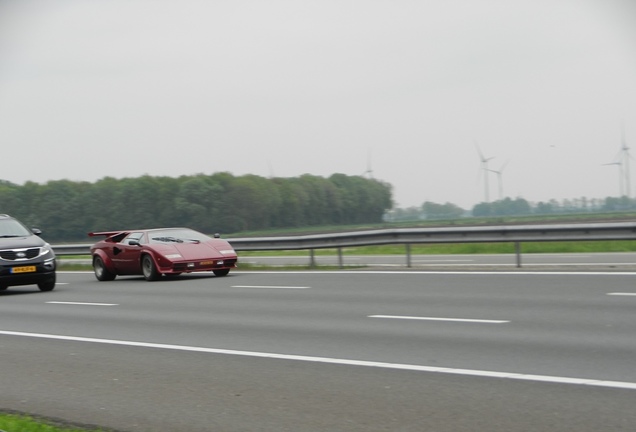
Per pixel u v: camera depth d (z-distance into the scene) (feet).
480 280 52.29
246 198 259.80
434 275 57.41
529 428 18.94
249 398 23.45
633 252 83.92
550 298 41.70
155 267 66.23
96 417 22.40
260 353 30.40
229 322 39.42
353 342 31.73
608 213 284.61
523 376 24.09
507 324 34.04
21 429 20.88
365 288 51.44
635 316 34.60
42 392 25.90
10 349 34.58
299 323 37.73
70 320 43.78
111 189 247.29
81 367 29.68
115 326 40.29
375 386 23.99
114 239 71.51
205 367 28.30
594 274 52.54
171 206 246.27
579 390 22.06
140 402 23.77
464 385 23.45
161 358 30.53
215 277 67.36
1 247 60.44
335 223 321.52
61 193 245.65
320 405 22.18
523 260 76.07
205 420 21.38
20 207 244.42
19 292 64.54
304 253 122.21
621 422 18.95
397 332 33.50
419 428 19.49
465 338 31.19
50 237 244.22
